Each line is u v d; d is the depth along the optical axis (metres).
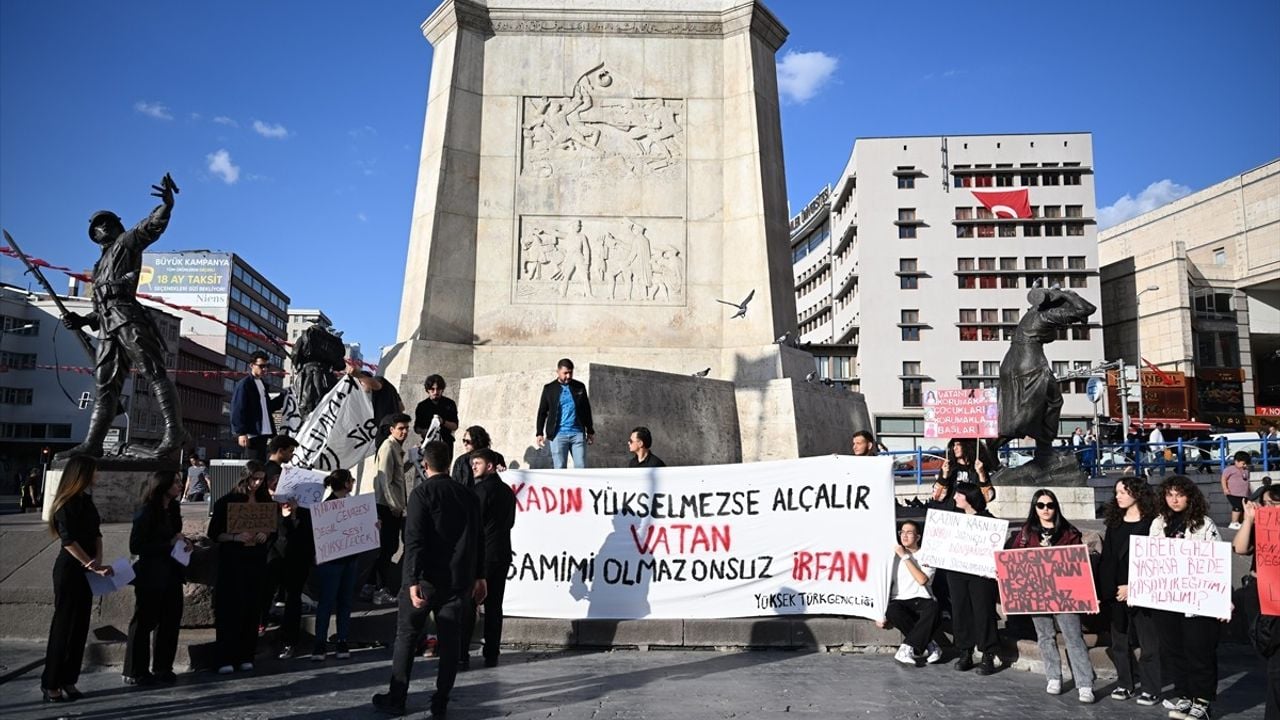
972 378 66.38
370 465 11.84
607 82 14.35
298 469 8.62
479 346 13.45
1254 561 6.20
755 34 14.45
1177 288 65.12
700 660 8.13
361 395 10.66
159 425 69.44
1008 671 7.91
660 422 12.05
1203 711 6.27
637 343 13.67
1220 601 6.19
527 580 8.96
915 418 66.25
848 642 8.70
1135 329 68.81
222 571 7.56
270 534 7.77
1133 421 49.50
